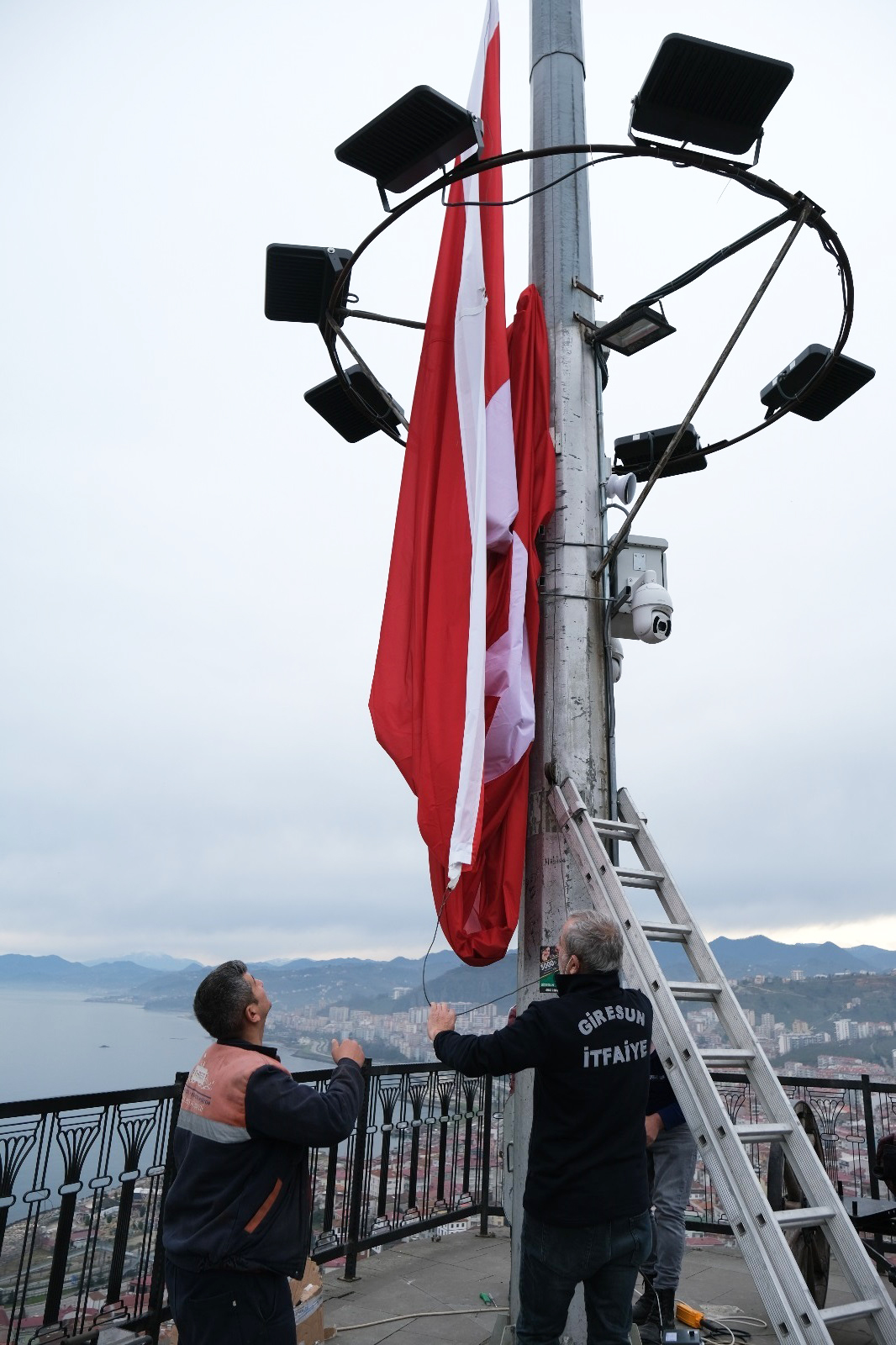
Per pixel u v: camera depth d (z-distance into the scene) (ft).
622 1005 9.09
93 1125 12.85
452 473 14.55
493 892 13.43
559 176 16.85
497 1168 20.74
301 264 15.20
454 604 13.66
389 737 13.92
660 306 14.87
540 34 18.12
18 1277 11.70
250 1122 7.62
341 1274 16.92
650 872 13.66
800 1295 8.99
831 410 16.92
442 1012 9.70
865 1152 18.84
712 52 10.80
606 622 14.90
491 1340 12.67
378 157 12.28
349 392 17.42
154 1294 13.12
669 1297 13.20
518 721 13.46
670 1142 13.70
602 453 15.78
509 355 16.03
